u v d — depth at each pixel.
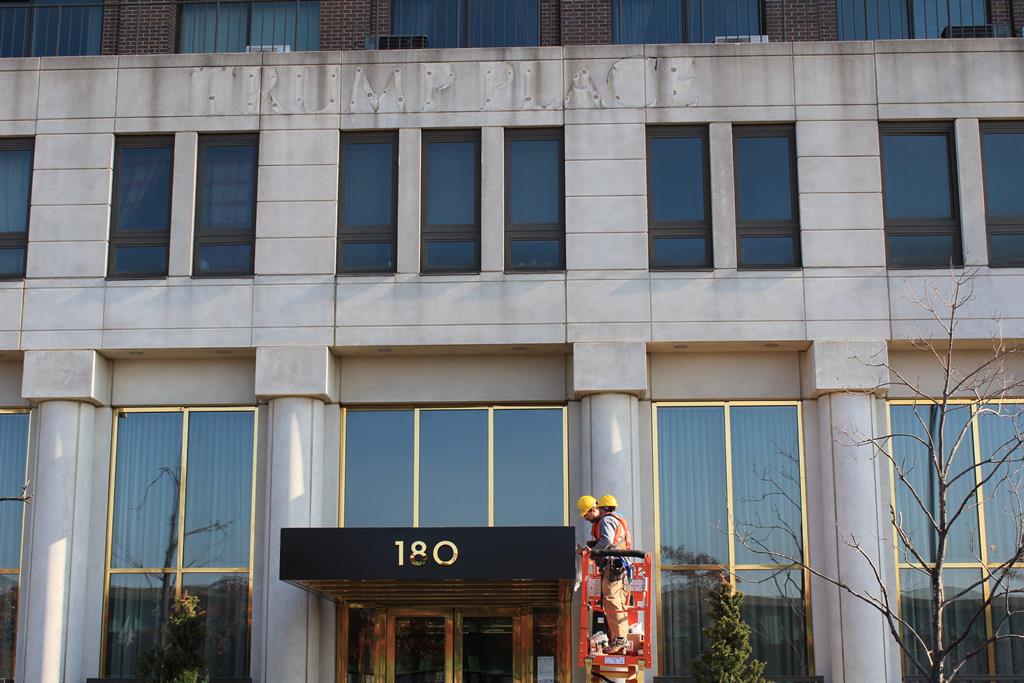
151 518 22.08
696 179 22.27
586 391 21.30
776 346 21.72
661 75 22.41
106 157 22.52
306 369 21.56
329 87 22.59
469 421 22.20
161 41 24.80
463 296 21.70
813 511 21.50
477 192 22.34
